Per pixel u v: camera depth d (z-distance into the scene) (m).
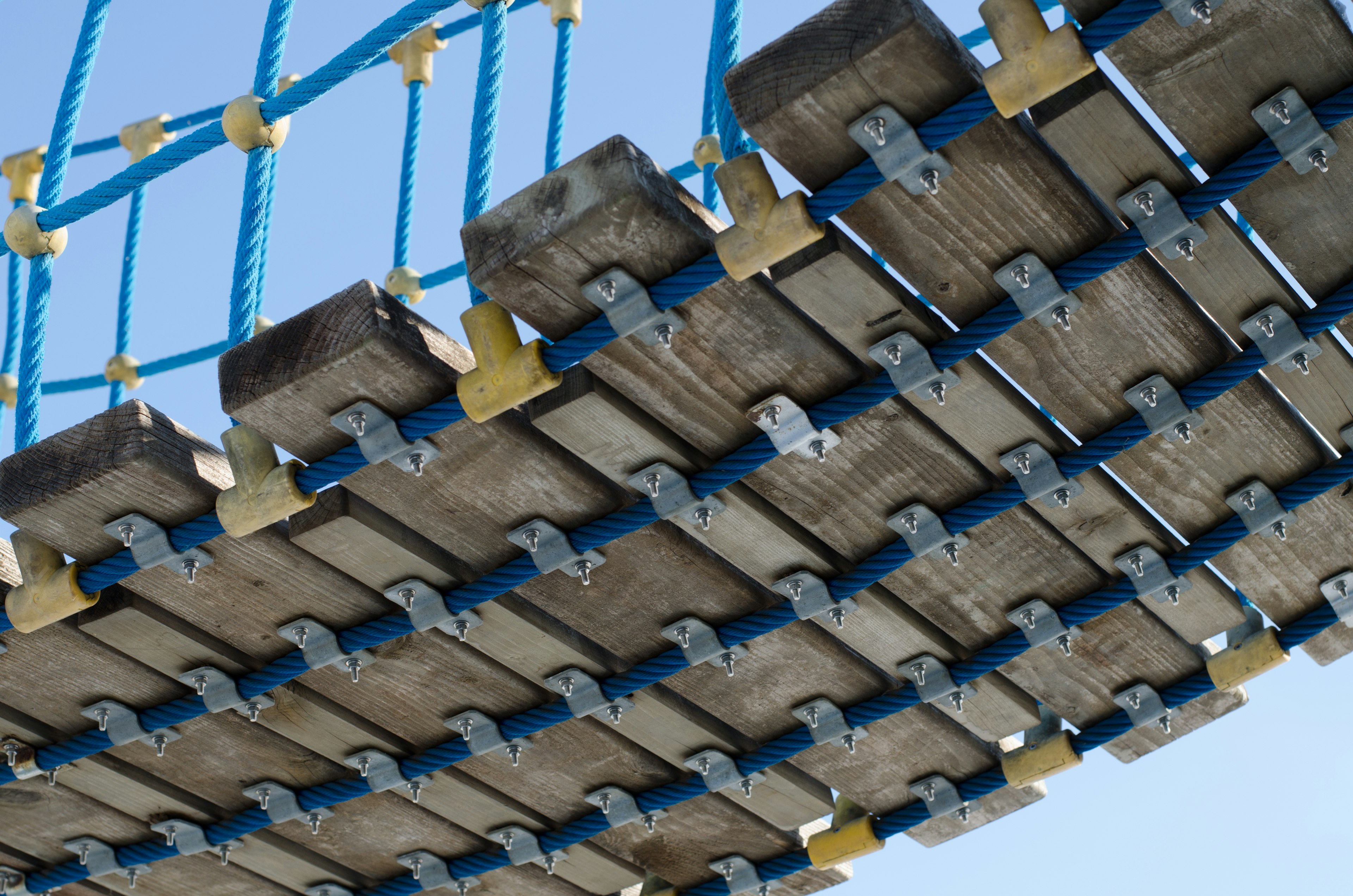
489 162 5.86
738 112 4.48
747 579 5.93
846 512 5.60
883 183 4.55
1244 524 5.70
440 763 6.61
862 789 7.06
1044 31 4.25
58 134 6.86
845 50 4.31
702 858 7.48
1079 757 6.72
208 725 6.45
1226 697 6.83
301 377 4.90
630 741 6.76
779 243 4.51
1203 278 5.07
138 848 7.07
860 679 6.40
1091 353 5.20
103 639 5.93
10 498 5.32
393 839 7.23
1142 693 6.57
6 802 6.78
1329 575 6.13
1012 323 4.91
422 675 6.27
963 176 4.63
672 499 5.36
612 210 4.50
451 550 5.65
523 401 4.90
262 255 6.20
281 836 7.19
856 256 4.81
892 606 6.05
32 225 6.47
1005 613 6.11
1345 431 5.63
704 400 5.18
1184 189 4.79
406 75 8.98
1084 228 4.81
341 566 5.64
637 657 6.21
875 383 5.08
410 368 4.91
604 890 7.70
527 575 5.60
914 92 4.40
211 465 5.45
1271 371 5.44
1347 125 4.64
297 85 6.00
